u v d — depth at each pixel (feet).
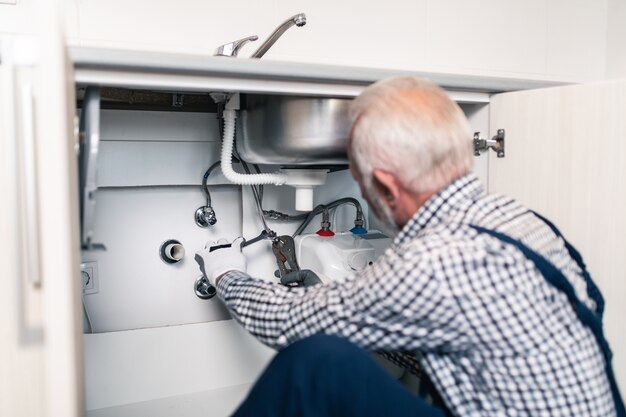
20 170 2.87
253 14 4.71
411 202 3.10
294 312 3.09
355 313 2.85
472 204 2.99
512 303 2.66
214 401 4.52
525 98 3.99
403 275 2.67
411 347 2.88
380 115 2.94
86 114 2.99
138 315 4.61
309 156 3.79
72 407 2.48
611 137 3.52
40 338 2.98
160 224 4.64
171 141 4.54
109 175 4.37
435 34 5.44
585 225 3.69
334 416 2.78
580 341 2.81
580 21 6.11
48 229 2.40
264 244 4.91
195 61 3.06
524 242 2.85
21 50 2.77
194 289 4.77
